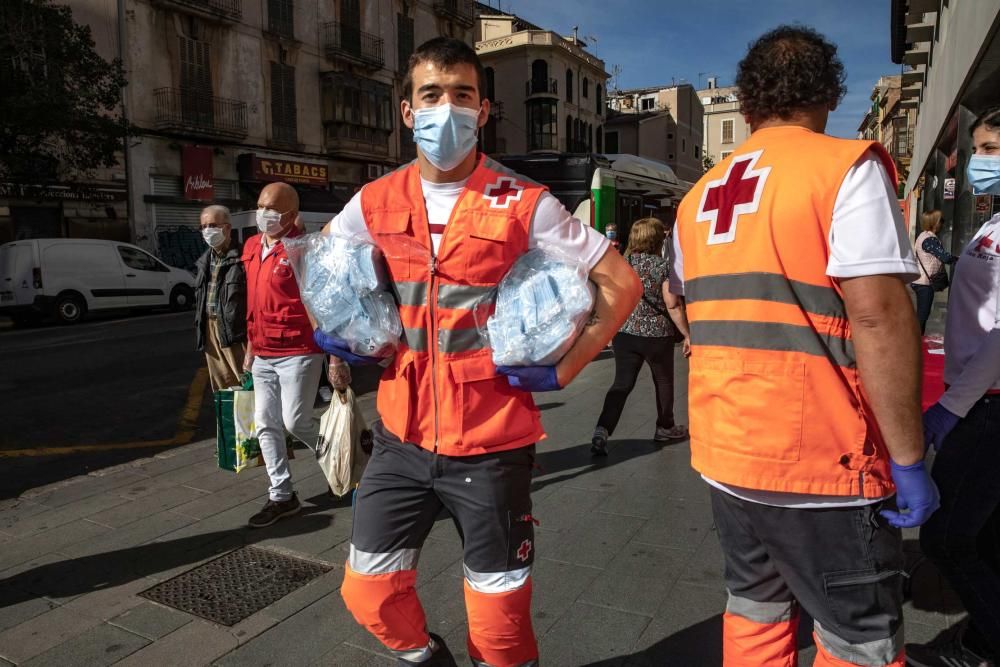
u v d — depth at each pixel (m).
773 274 1.66
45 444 6.03
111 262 16.09
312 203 26.53
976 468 2.16
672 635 2.76
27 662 2.71
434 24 34.25
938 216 7.97
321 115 28.53
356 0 29.58
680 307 4.37
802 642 2.69
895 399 1.54
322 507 4.23
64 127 16.28
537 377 1.88
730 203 1.77
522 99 44.91
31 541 3.85
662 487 4.35
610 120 58.03
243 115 25.30
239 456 4.11
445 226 1.95
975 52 7.75
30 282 14.77
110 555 3.64
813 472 1.64
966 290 2.23
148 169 22.84
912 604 2.92
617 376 5.12
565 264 1.90
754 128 1.92
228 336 4.97
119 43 21.77
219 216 4.96
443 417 1.95
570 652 2.67
